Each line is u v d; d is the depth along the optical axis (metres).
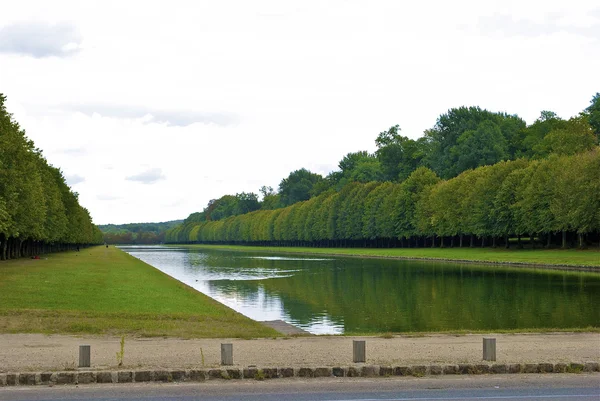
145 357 22.25
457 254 122.31
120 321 32.00
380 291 58.03
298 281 72.38
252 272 91.25
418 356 22.38
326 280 72.81
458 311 43.31
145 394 17.91
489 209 129.00
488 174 132.25
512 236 164.50
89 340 26.11
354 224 192.00
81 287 51.59
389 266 99.31
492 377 20.16
